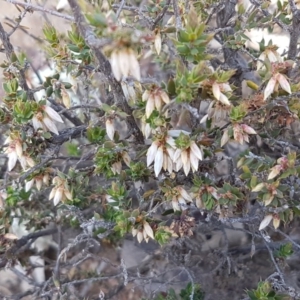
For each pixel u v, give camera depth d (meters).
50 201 0.25
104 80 0.18
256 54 0.19
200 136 0.16
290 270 0.23
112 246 0.27
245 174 0.17
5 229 0.22
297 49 0.20
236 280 0.24
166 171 0.17
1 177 0.23
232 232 0.25
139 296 0.26
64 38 0.20
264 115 0.16
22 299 0.27
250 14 0.19
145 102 0.15
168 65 0.24
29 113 0.16
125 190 0.18
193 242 0.24
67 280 0.25
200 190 0.17
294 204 0.17
